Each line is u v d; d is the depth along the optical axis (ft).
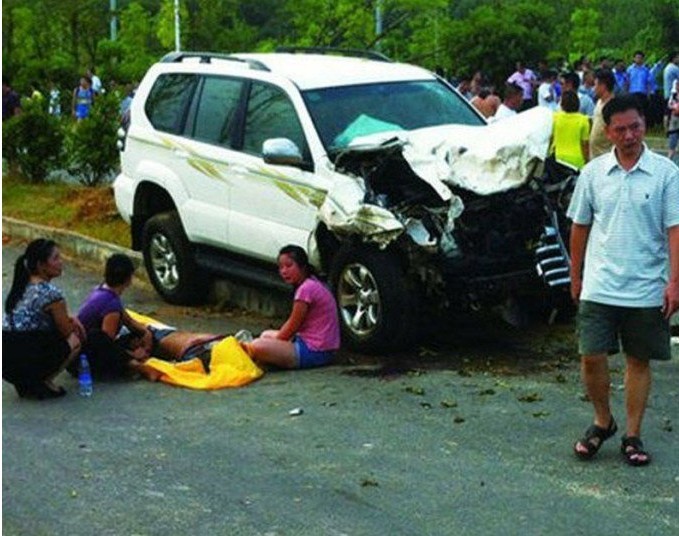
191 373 28.76
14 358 27.30
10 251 47.70
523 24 100.94
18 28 91.20
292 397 27.25
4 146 59.21
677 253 21.24
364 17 64.18
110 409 26.73
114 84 85.76
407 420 25.27
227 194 34.91
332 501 20.71
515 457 22.82
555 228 30.45
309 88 33.60
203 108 36.32
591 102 55.47
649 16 108.17
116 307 29.01
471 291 29.78
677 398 26.18
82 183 59.00
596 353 22.03
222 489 21.39
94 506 20.63
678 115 67.97
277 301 36.42
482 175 29.96
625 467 22.15
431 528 19.47
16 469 22.61
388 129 32.14
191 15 75.56
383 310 30.07
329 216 30.53
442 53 86.48
